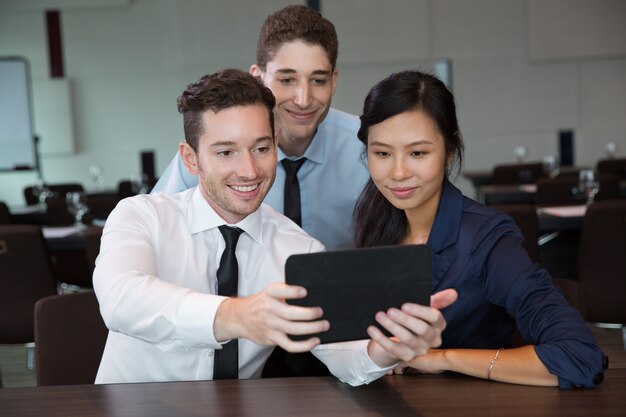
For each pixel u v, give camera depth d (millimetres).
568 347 1459
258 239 1871
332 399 1447
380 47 8984
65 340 2010
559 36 8820
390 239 1871
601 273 3500
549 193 4844
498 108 9070
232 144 1620
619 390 1444
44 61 9211
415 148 1621
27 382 4344
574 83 8977
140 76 9258
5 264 3623
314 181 2445
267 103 1657
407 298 1321
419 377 1568
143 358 1795
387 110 1608
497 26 8977
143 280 1539
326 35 2125
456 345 1766
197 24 9133
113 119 9312
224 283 1812
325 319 1304
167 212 1860
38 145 9070
